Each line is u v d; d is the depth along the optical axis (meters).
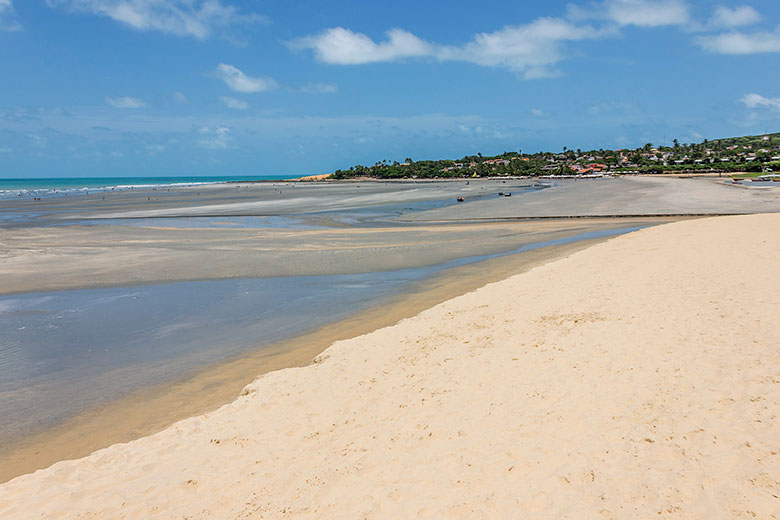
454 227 34.91
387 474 5.86
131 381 10.19
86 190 113.50
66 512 5.62
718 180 87.62
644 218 37.72
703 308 10.85
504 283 15.77
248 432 7.25
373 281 18.70
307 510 5.36
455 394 7.83
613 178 124.88
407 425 7.00
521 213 43.12
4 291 17.81
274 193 89.50
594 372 8.05
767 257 15.98
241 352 11.66
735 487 4.92
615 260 17.98
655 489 5.04
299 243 27.53
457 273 19.59
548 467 5.64
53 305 16.00
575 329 10.36
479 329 11.09
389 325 13.08
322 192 89.94
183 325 13.84
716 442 5.70
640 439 5.96
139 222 41.47
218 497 5.75
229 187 131.12
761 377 7.12
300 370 9.54
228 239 29.30
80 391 9.78
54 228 35.81
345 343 10.97
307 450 6.63
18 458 7.48
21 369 10.92
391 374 8.95
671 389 7.11
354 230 33.69
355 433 6.95
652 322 10.24
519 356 9.16
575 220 38.00
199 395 9.38
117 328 13.66
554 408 6.98
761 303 10.76
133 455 6.88
